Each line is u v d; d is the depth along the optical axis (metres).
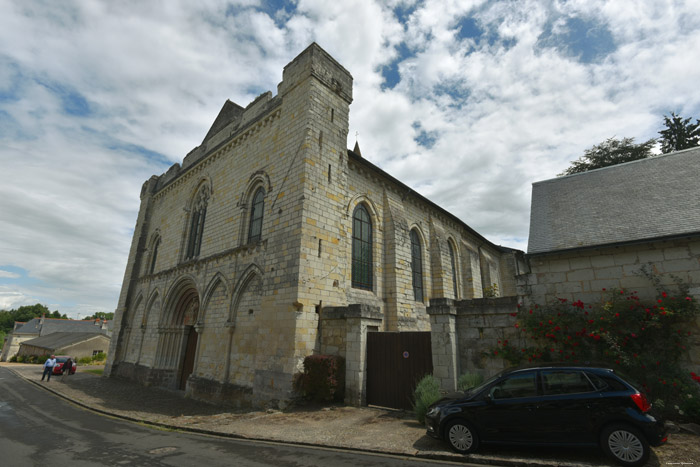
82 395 17.73
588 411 5.79
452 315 10.24
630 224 9.52
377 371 11.79
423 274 21.28
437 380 9.77
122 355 25.33
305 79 15.59
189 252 22.17
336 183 15.40
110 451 7.80
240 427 9.59
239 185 18.59
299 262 13.09
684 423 6.98
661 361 7.48
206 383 16.03
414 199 21.91
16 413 13.35
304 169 14.15
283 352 12.55
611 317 8.12
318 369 11.94
